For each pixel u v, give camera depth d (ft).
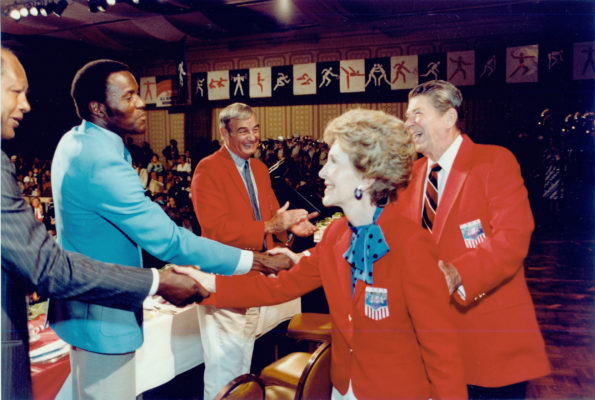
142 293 4.45
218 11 32.12
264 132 38.65
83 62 41.27
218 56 39.42
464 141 5.29
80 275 4.02
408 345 3.77
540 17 30.30
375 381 3.78
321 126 36.99
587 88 29.68
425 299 3.53
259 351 9.75
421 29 33.17
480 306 4.99
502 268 4.72
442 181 5.34
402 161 3.63
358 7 30.96
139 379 6.26
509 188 5.00
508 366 4.95
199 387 8.46
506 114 31.37
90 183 4.58
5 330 3.50
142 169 33.42
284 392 6.33
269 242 8.11
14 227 3.56
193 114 40.86
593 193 27.84
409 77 32.86
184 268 4.99
